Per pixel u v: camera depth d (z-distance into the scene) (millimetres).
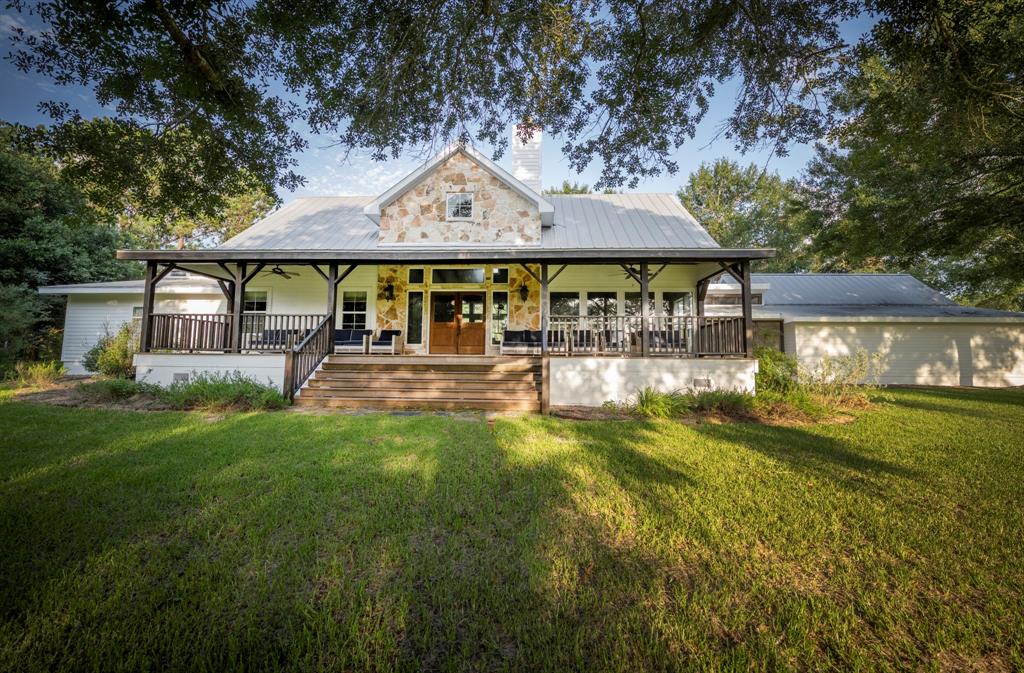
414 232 12227
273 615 2018
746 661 1785
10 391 8914
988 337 14305
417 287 12562
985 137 5766
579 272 12406
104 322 13547
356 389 8578
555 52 4930
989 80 4566
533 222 12078
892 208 12094
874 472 4172
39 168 16219
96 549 2584
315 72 4449
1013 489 3715
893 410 7980
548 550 2617
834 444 5305
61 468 4012
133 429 5738
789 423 6766
